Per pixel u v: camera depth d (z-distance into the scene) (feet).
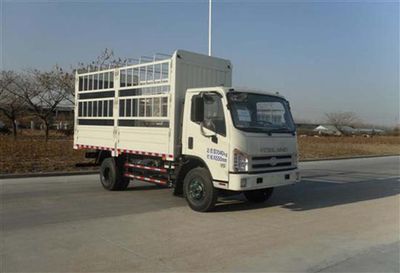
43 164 58.90
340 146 139.95
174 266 19.51
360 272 19.12
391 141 204.95
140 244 22.90
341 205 35.99
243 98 31.04
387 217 31.12
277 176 31.55
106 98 41.22
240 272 18.89
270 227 27.32
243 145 29.78
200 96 31.22
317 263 20.25
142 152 36.58
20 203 34.04
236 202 36.45
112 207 33.04
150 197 37.83
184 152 32.83
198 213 31.30
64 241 23.26
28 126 172.14
